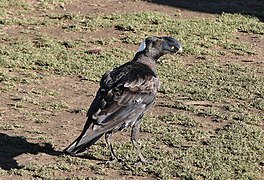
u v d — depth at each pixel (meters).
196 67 18.08
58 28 21.05
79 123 13.84
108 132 11.65
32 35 20.25
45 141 12.80
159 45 12.08
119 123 11.01
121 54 18.83
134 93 11.24
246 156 12.30
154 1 24.61
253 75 17.56
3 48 18.83
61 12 22.92
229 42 20.38
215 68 18.08
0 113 14.20
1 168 11.68
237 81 17.02
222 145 12.77
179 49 12.12
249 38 21.06
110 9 23.48
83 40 19.92
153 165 11.83
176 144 12.80
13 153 12.27
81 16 22.23
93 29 20.92
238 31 21.62
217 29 21.45
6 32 20.41
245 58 19.19
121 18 21.98
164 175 11.44
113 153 11.91
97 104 11.06
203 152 12.41
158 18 22.06
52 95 15.54
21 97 15.19
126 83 11.24
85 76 16.94
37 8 23.11
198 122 13.98
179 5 24.22
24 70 17.23
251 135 13.33
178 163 11.91
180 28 21.30
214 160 12.08
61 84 16.38
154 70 12.10
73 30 20.80
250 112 14.84
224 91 16.16
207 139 13.10
